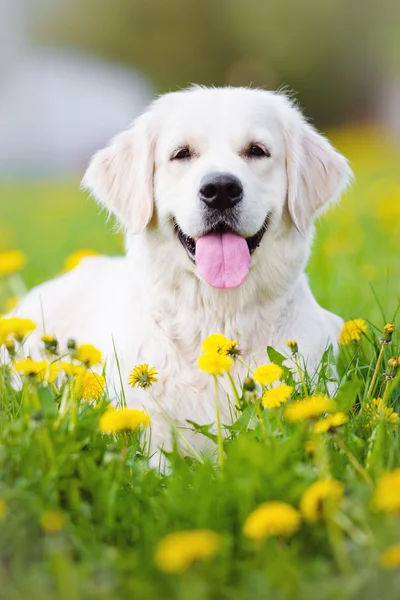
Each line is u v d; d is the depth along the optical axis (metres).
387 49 32.72
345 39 32.84
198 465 3.07
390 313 5.36
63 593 2.21
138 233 4.11
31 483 2.67
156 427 3.88
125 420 2.79
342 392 3.27
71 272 5.47
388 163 17.22
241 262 3.88
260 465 2.63
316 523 2.46
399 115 33.12
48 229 11.56
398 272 6.66
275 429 2.99
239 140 4.02
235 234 3.93
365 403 3.41
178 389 3.95
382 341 3.56
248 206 3.87
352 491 2.63
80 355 3.31
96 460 2.95
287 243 4.13
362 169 16.17
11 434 2.90
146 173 4.20
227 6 33.16
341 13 32.62
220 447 2.99
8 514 2.52
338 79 33.78
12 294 7.02
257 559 2.34
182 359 3.98
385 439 3.01
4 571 2.38
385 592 2.28
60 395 3.30
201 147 4.05
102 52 36.00
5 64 37.53
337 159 4.52
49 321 5.11
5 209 15.63
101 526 2.62
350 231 8.52
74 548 2.48
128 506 2.70
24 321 3.37
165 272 4.07
